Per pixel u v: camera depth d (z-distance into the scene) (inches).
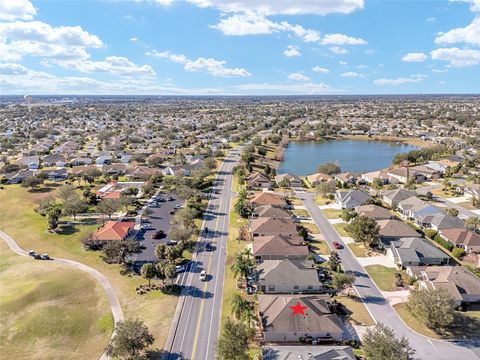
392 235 3668.8
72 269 3159.5
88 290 2834.6
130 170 6417.3
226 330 2116.1
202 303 2659.9
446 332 2338.8
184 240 3575.3
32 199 5064.0
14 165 6530.5
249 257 3334.2
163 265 2935.5
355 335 2306.8
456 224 3885.3
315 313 2369.6
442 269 2930.6
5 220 4328.3
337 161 7746.1
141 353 2143.2
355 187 5718.5
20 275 3080.7
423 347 2201.0
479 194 4933.6
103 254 3371.1
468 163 6983.3
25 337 2338.8
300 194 5393.7
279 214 4227.4
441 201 5017.2
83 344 2289.6
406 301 2674.7
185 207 4510.3
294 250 3336.6
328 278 3006.9
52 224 3993.6
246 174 6309.1
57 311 2571.4
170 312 2549.2
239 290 2827.3
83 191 5251.0
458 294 2605.8
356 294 2775.6
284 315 2340.1
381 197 5162.4
